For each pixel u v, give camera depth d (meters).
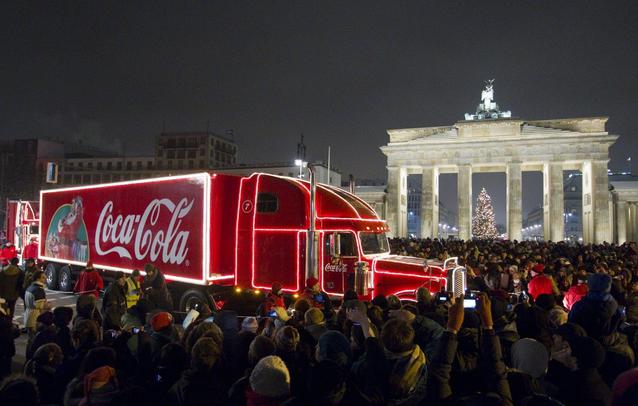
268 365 4.91
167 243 17.88
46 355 6.81
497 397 4.67
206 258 16.34
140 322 10.44
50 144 117.62
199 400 5.21
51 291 24.58
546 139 64.44
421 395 5.18
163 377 5.96
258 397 4.86
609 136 62.12
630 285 14.35
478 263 22.45
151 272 15.00
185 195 17.36
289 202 16.36
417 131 71.50
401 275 15.77
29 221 32.16
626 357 6.44
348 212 16.31
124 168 111.88
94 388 5.29
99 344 7.42
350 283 15.73
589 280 7.22
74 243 22.94
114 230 20.47
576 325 5.82
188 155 109.94
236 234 17.20
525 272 19.42
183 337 8.05
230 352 7.53
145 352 7.41
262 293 16.69
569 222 139.75
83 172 112.94
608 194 62.59
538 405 4.31
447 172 76.31
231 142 118.94
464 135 68.25
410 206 175.25
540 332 6.42
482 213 117.94
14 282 15.77
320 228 16.14
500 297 10.12
